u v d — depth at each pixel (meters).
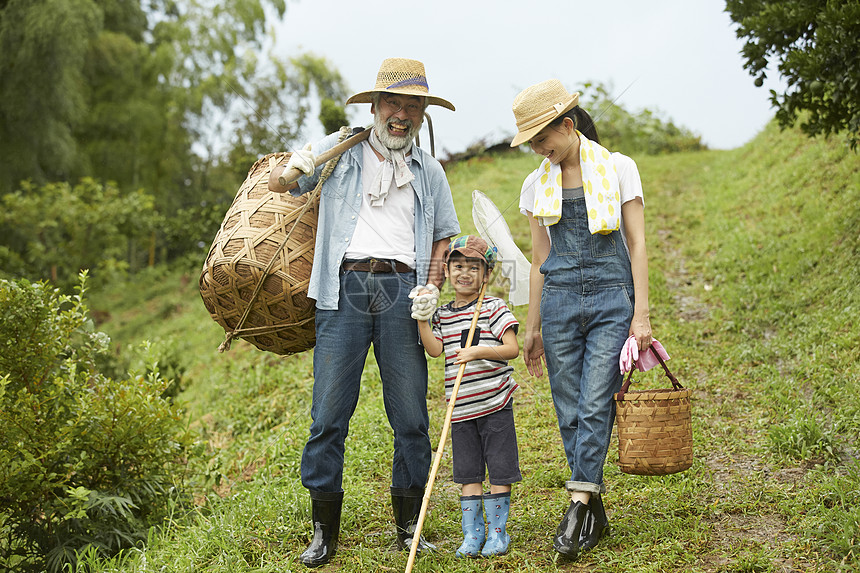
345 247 3.16
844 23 5.59
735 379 5.31
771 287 6.86
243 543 3.53
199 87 17.69
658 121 19.84
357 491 3.98
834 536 2.91
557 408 3.31
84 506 3.97
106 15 23.94
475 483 3.28
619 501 3.60
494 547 3.16
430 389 5.71
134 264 22.91
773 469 3.78
